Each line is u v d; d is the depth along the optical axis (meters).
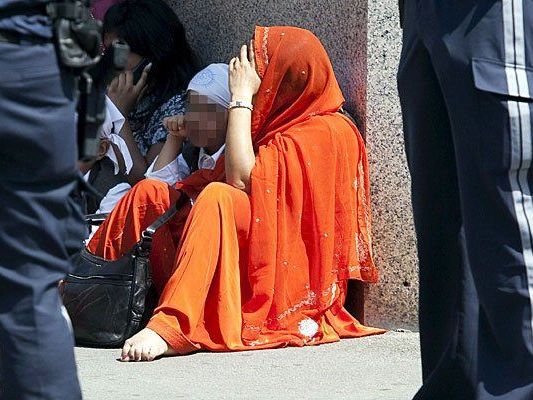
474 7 10.41
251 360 16.31
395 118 18.42
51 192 9.04
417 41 11.05
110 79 9.38
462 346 11.07
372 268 18.34
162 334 16.41
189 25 23.84
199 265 16.69
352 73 18.81
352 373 15.43
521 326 10.30
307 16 19.83
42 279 9.10
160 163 20.12
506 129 10.23
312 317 17.67
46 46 8.89
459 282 11.19
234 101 17.83
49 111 8.90
